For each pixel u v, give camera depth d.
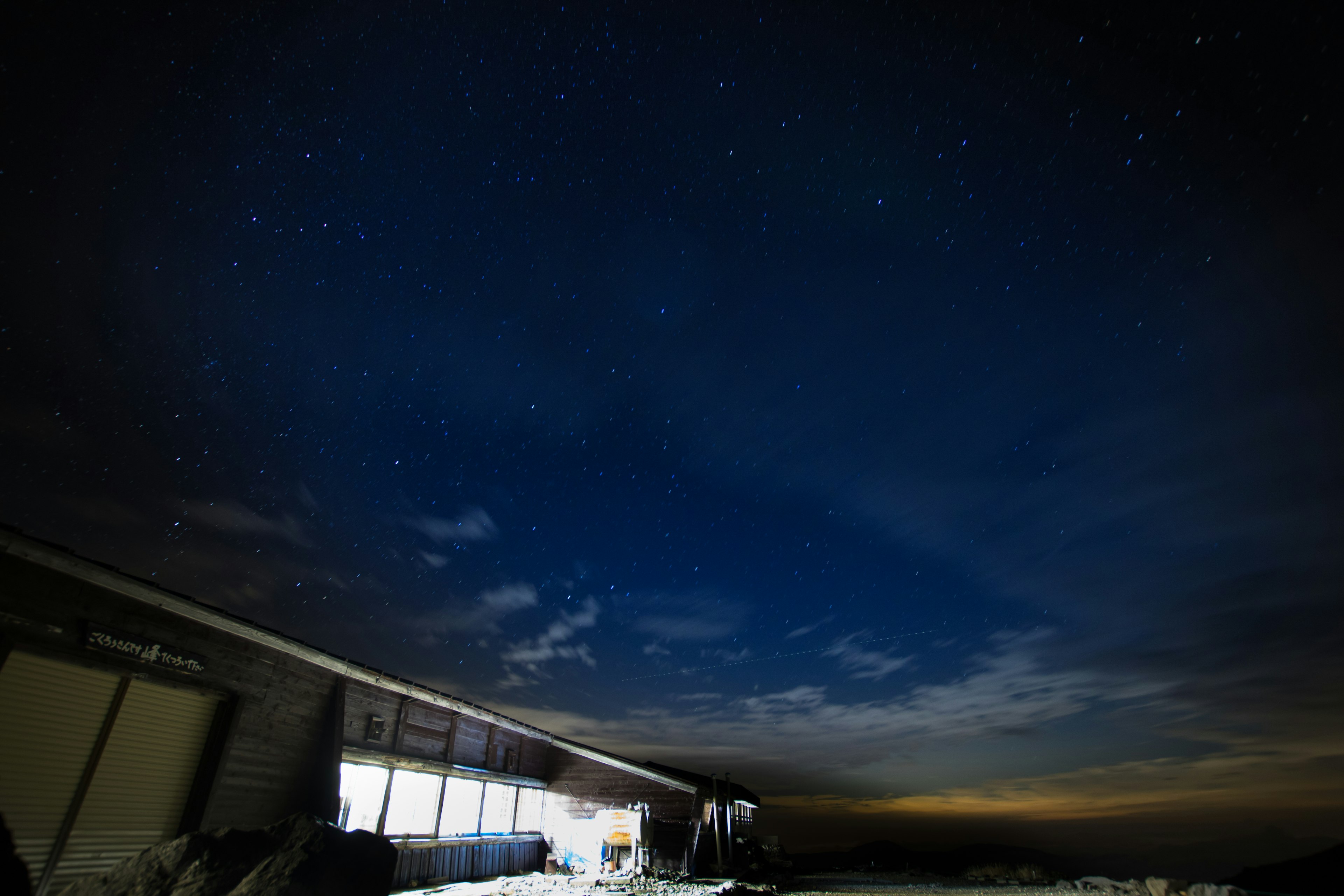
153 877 5.37
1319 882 39.88
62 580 6.82
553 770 18.80
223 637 8.73
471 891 11.85
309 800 9.81
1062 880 28.14
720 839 22.89
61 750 6.68
